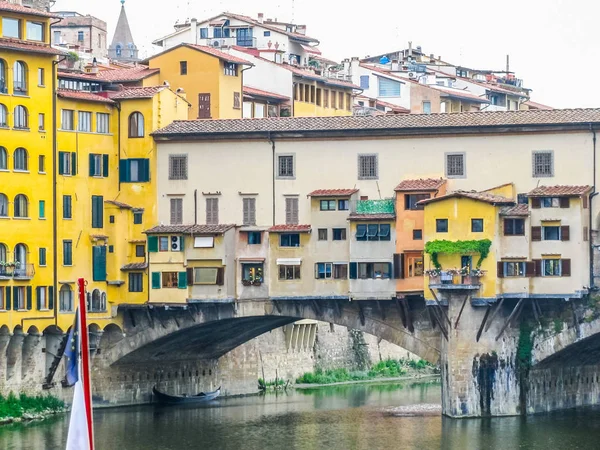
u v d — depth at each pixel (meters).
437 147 110.00
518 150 108.38
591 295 107.19
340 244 110.81
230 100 135.50
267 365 137.50
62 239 113.62
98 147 116.00
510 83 197.00
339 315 112.38
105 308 115.88
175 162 115.44
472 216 105.75
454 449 97.31
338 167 111.88
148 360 121.06
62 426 107.38
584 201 106.25
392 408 120.69
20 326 110.50
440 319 107.94
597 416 111.00
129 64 173.38
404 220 109.06
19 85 111.12
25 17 111.38
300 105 148.38
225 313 113.94
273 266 112.50
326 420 112.88
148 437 104.44
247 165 113.88
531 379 110.12
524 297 106.38
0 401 109.81
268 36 164.00
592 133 106.94
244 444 101.62
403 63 180.00
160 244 114.31
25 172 111.19
